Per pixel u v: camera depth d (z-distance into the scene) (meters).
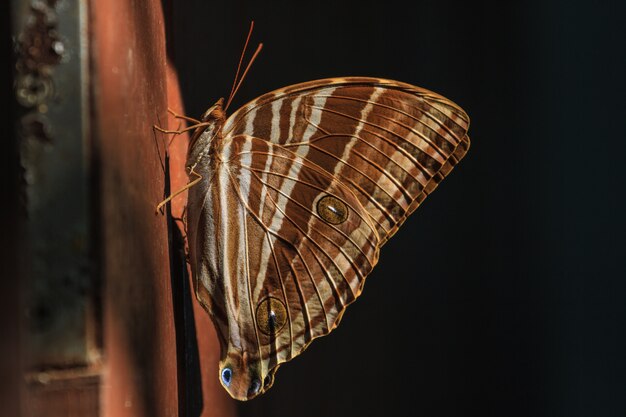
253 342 0.66
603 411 0.77
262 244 0.66
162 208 0.62
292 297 0.67
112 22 0.55
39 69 0.51
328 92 0.67
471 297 0.77
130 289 0.57
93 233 0.51
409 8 0.77
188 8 0.69
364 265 0.68
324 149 0.67
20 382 0.53
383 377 0.74
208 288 0.65
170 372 0.61
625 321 0.78
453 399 0.75
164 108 0.64
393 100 0.67
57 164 0.51
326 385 0.72
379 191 0.67
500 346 0.77
